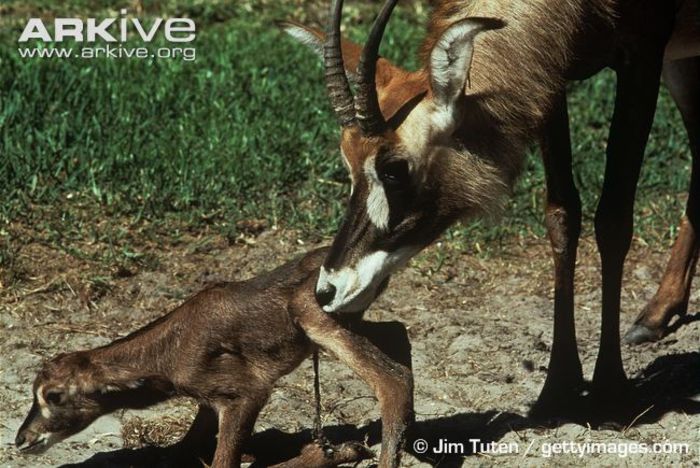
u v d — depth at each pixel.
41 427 11.52
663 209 17.64
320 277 11.11
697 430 12.09
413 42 23.27
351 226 11.12
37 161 17.02
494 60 11.38
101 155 17.42
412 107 11.17
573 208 12.56
